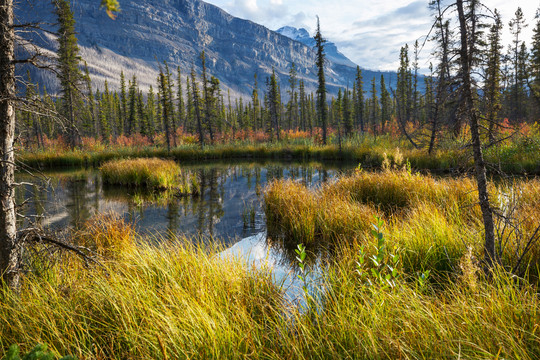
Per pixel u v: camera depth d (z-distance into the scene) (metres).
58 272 3.84
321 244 6.33
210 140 41.94
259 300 3.37
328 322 2.86
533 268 3.68
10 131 3.04
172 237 7.24
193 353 2.33
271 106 48.69
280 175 18.50
